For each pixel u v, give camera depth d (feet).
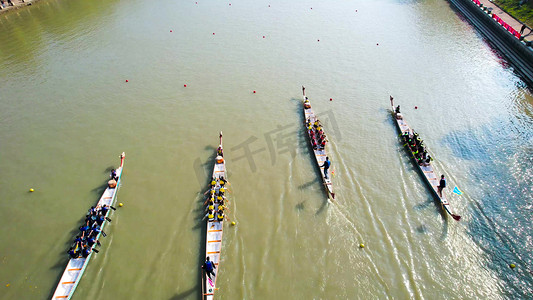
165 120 121.80
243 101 132.36
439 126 115.65
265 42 185.06
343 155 104.63
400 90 137.49
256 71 154.51
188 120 121.70
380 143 109.40
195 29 204.85
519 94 132.57
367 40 185.37
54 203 90.84
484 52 167.32
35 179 98.02
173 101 132.77
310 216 85.97
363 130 115.34
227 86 142.72
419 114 122.11
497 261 74.18
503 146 105.40
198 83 145.28
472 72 149.79
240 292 70.13
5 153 107.45
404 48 174.60
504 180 93.30
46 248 79.97
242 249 78.59
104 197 90.68
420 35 190.29
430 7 237.45
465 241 78.54
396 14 225.56
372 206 88.12
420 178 96.27
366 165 100.94
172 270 75.00
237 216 86.33
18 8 240.12
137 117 123.54
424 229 81.66
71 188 95.20
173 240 81.20
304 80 146.61
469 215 84.28
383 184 94.53
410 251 76.95
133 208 88.99
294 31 199.93
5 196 92.84
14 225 85.15
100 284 72.59
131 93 138.31
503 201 87.45
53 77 150.82
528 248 76.33
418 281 71.26
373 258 75.92
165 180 97.25
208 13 233.76
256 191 93.40
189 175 98.99
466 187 91.81
